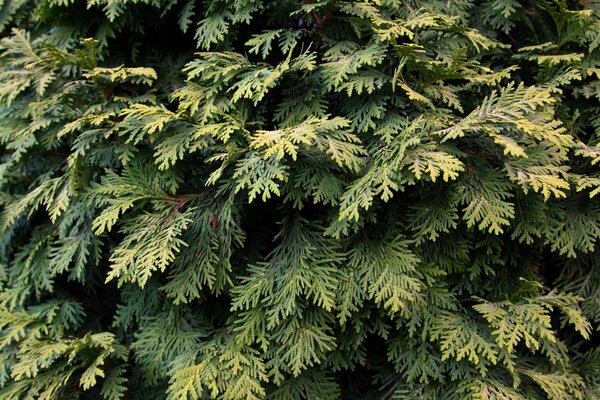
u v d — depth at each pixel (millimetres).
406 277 1688
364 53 1731
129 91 2070
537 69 1997
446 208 1730
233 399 1654
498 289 1961
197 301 1957
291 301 1640
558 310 2062
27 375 1694
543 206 1766
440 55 1837
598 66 1935
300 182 1696
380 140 1781
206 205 1849
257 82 1666
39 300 2172
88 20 2086
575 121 1967
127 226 1827
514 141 1655
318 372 1884
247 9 1785
